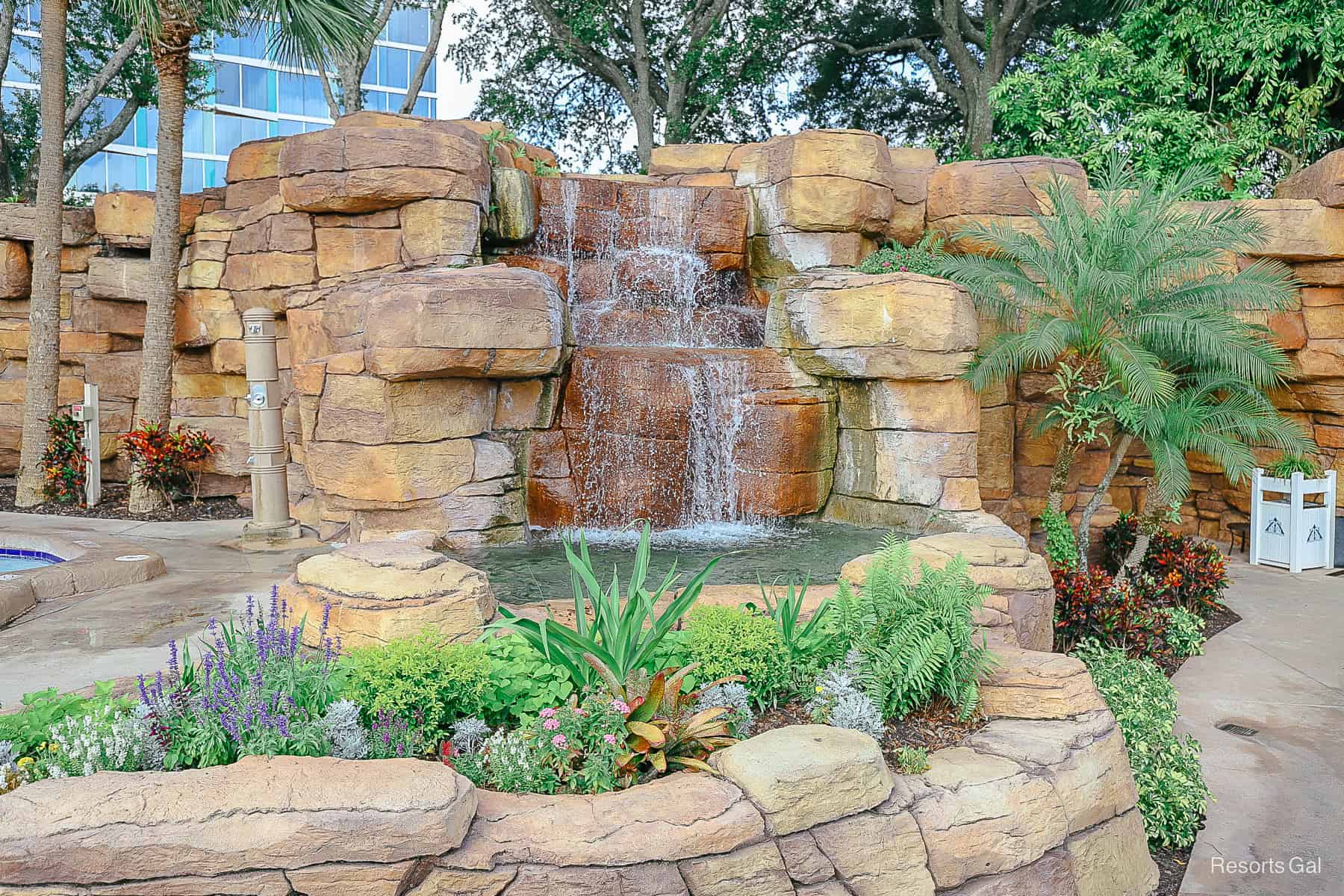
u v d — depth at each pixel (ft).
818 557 27.30
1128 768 15.47
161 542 32.12
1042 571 21.75
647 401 31.40
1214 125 48.39
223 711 12.26
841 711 14.40
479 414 28.91
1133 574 31.91
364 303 28.07
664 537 30.45
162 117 37.40
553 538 30.12
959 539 22.33
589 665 14.21
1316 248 37.24
